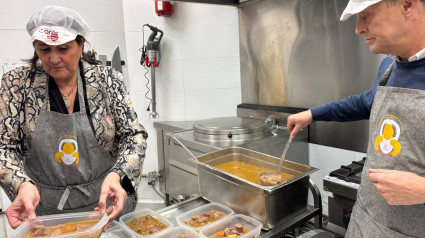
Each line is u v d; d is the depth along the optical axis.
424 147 0.78
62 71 1.01
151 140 2.76
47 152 1.09
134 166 1.06
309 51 1.96
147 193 2.84
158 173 2.76
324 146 1.95
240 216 1.20
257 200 1.15
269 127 1.98
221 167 1.48
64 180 1.13
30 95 1.07
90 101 1.12
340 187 1.23
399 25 0.72
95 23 2.56
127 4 2.57
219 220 1.17
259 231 1.11
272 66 2.20
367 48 1.68
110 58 2.66
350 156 1.81
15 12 2.26
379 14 0.72
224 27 2.41
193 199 1.41
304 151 2.03
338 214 1.29
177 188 2.21
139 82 2.68
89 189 1.17
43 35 0.91
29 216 0.87
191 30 2.49
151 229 1.14
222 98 2.54
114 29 2.64
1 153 1.01
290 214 1.22
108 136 1.17
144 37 2.60
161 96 2.68
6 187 0.97
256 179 1.31
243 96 2.46
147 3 2.54
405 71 0.83
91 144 1.13
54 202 1.15
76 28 0.99
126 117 1.17
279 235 1.15
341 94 1.84
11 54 2.29
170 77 2.62
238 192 1.23
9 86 1.05
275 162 1.38
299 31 1.99
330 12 1.81
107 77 1.16
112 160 1.24
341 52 1.80
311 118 1.23
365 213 0.96
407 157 0.80
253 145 1.78
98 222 0.88
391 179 0.70
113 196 0.97
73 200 1.16
